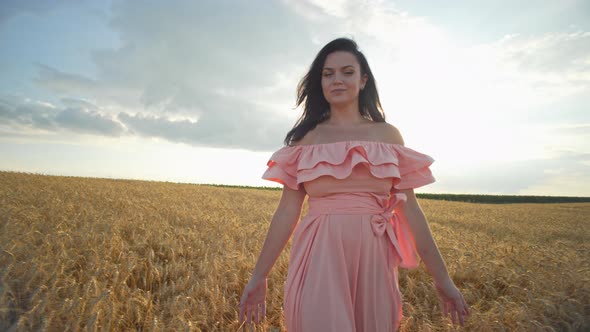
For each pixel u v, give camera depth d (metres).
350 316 1.42
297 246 1.61
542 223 16.31
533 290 4.02
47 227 5.73
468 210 22.58
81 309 2.83
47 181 17.03
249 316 1.68
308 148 1.63
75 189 13.88
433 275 1.66
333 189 1.55
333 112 1.75
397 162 1.59
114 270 3.83
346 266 1.50
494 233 11.32
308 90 1.83
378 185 1.56
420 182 1.65
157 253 5.20
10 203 8.16
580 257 5.97
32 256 3.93
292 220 1.67
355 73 1.68
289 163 1.66
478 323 3.20
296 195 1.67
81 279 3.70
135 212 8.45
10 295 3.09
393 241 1.58
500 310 3.42
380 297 1.51
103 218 7.24
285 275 4.41
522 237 10.79
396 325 1.58
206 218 8.62
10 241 4.28
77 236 5.17
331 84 1.68
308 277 1.48
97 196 11.90
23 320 2.55
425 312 3.52
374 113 1.87
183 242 5.80
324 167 1.53
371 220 1.54
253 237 6.65
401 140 1.79
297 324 1.46
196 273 4.43
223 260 4.71
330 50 1.73
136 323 3.14
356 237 1.51
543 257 5.45
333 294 1.42
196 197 16.52
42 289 3.10
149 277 4.06
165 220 7.90
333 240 1.51
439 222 13.91
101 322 2.83
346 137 1.66
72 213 7.41
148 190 18.11
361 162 1.52
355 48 1.76
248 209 12.82
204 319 3.07
